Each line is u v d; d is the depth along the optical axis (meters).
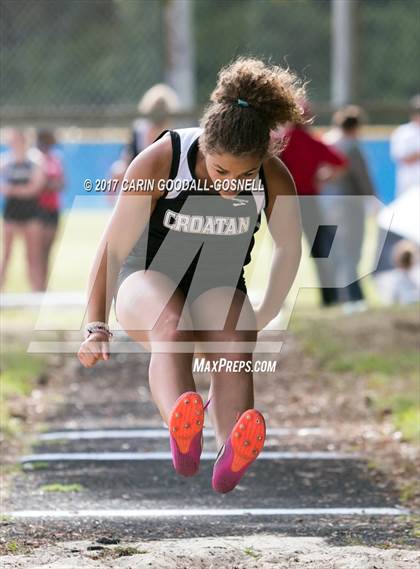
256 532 10.91
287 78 8.88
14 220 28.20
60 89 46.69
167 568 8.90
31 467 13.98
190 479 13.54
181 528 11.05
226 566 9.09
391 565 8.98
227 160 8.52
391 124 42.16
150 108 24.44
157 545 9.81
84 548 9.66
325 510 12.05
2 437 15.45
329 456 14.66
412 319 24.44
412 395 17.70
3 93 46.22
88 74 47.12
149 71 47.75
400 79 50.50
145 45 47.72
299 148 23.17
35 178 27.88
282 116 8.77
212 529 11.05
